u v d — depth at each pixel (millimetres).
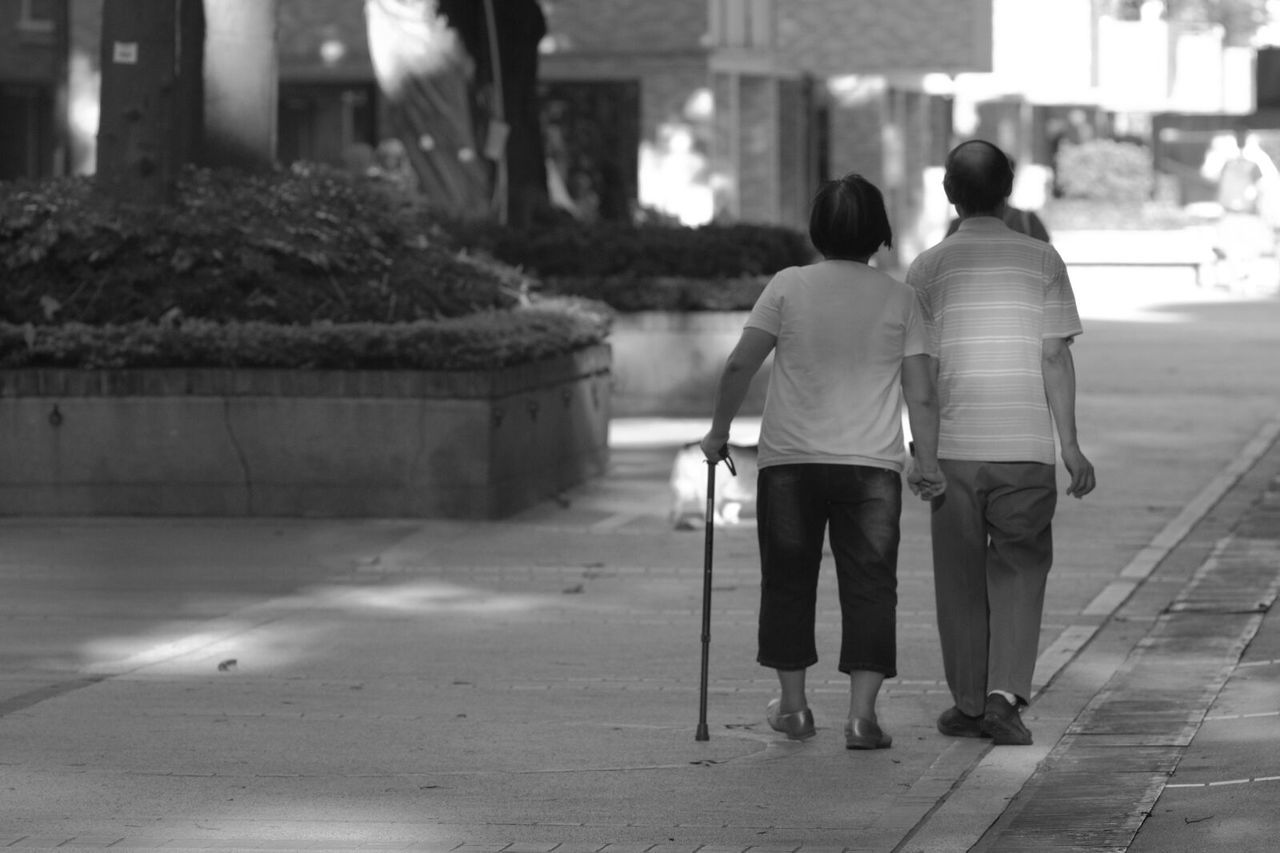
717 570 35094
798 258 64500
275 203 44344
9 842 19172
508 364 40781
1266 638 28562
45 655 28406
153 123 43781
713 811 20469
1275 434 53469
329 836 19469
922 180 132875
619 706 25297
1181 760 22266
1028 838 19484
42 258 41938
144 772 21891
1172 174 179750
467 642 29328
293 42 101062
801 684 23406
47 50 104250
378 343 39625
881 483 22875
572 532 39062
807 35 106562
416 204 48469
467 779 21688
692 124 98375
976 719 23516
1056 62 131375
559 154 99062
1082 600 31969
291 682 26688
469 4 69562
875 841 19406
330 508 40094
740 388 23094
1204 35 145125
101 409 39938
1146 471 46906
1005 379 23188
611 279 60625
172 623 30766
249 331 39844
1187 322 92750
